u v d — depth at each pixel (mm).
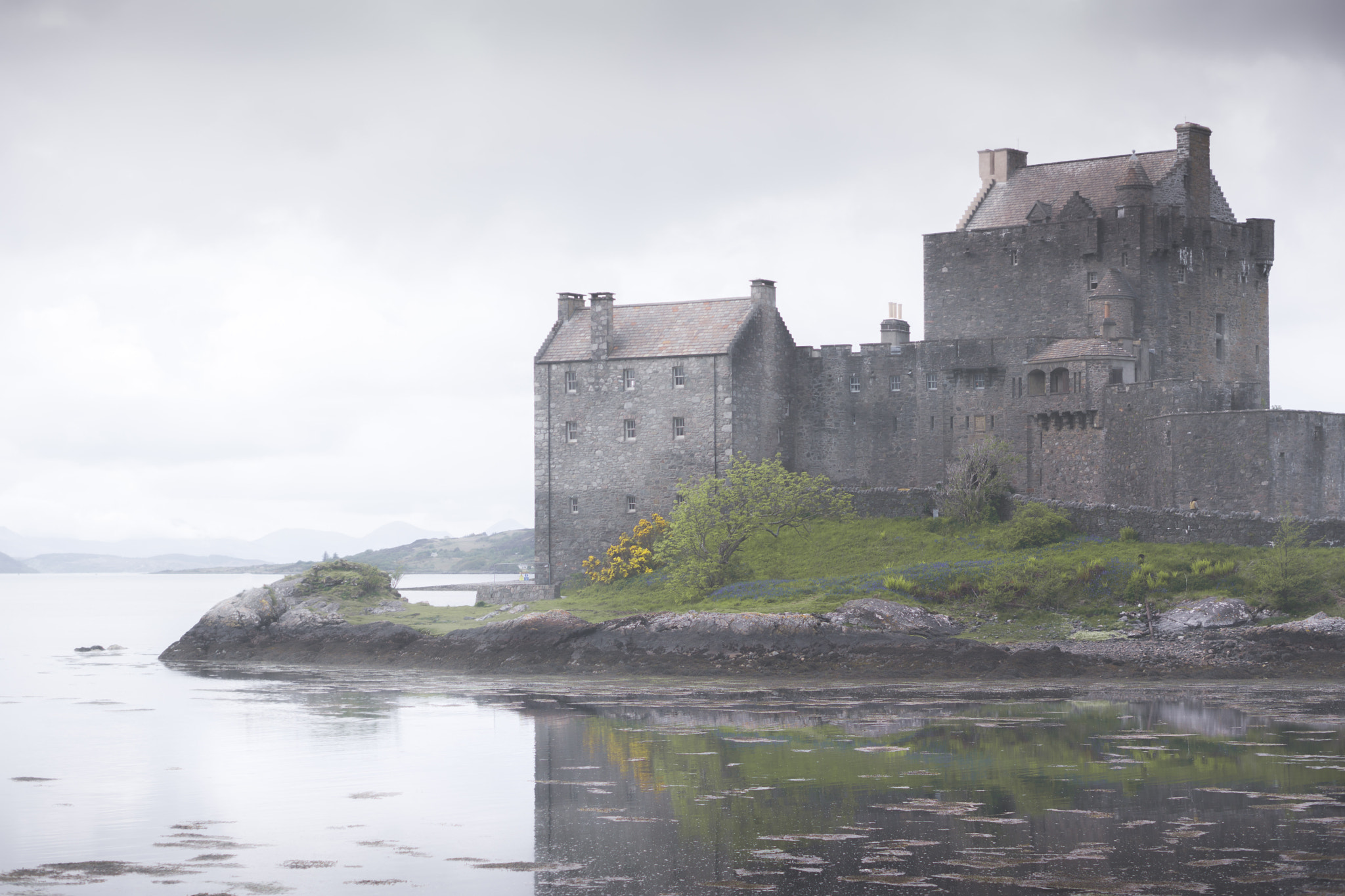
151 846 36469
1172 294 97000
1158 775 43750
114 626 142375
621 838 36688
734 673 74125
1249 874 32469
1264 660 67938
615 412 101375
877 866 33531
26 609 191250
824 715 58375
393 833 37719
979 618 76875
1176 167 99125
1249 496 80562
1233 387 88562
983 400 98062
